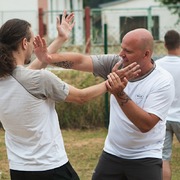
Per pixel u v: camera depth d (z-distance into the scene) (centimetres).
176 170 926
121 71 484
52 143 468
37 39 502
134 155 545
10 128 472
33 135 466
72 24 541
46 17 2434
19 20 473
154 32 2131
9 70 462
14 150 475
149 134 537
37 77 461
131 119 505
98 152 1065
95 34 1942
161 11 2475
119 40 1936
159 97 522
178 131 748
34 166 467
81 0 4231
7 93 465
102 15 2334
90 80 1322
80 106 1300
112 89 488
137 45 519
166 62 750
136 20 2142
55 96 467
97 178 568
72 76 1327
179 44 760
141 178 545
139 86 529
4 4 2778
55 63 540
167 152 742
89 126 1305
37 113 463
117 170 555
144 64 526
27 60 481
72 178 479
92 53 1602
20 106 462
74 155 1041
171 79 533
